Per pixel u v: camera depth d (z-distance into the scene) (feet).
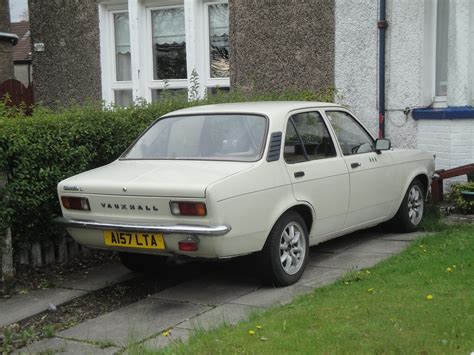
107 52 42.01
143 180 17.66
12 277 20.06
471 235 22.57
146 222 17.52
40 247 21.66
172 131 20.62
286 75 35.78
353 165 21.68
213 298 18.47
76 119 21.93
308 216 19.98
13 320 17.44
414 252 20.90
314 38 34.60
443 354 12.40
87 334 16.19
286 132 19.62
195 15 38.47
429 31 31.19
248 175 17.63
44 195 20.40
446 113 29.91
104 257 23.58
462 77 30.09
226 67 38.96
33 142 19.99
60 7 42.91
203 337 14.42
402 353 12.55
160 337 15.37
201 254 17.04
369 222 22.93
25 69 81.00
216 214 16.57
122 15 41.93
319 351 12.90
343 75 33.86
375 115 33.04
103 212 18.28
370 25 32.63
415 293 16.30
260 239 17.95
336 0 33.60
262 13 36.09
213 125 19.99
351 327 14.12
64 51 43.32
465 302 15.23
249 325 14.97
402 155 24.61
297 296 17.56
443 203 28.76
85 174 19.49
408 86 31.65
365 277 18.49
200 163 18.67
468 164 29.14
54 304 18.62
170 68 40.91
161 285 20.36
